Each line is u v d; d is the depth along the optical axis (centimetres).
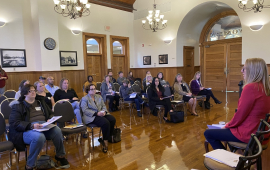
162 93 470
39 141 230
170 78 914
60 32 766
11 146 225
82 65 845
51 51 720
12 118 237
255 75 173
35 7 692
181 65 909
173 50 888
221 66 901
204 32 954
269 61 632
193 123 435
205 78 967
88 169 248
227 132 188
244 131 177
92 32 867
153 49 965
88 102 322
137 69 1045
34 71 720
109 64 943
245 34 680
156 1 927
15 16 676
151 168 247
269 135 177
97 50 916
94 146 323
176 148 305
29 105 253
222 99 696
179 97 507
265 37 635
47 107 279
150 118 490
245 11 672
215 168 150
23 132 239
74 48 812
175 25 867
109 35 932
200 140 334
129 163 261
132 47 1041
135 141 339
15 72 679
